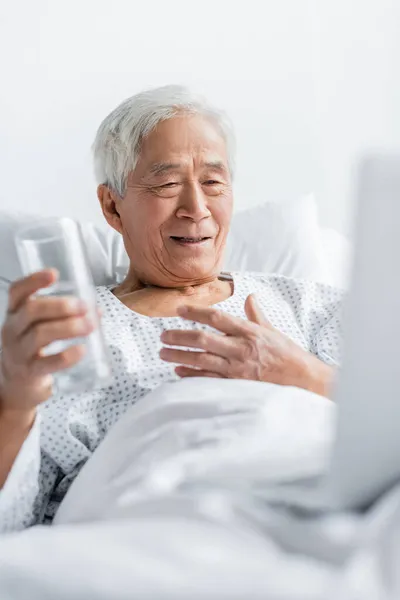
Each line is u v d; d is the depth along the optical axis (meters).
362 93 2.77
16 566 0.80
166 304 1.76
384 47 2.77
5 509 1.28
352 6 2.72
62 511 1.24
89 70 2.48
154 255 1.76
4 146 2.43
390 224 0.76
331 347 1.76
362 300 0.78
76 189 2.48
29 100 2.44
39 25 2.43
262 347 1.45
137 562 0.77
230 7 2.60
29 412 1.28
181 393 1.27
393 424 0.81
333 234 2.46
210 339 1.41
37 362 1.11
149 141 1.74
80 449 1.47
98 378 1.13
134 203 1.76
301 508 0.89
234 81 2.63
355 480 0.84
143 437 1.19
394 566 0.72
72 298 1.09
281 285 1.88
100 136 1.83
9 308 1.14
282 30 2.66
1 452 1.31
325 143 2.75
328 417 1.18
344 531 0.79
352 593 0.69
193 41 2.58
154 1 2.52
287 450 1.05
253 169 2.69
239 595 0.70
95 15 2.47
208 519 0.84
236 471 1.02
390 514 0.77
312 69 2.70
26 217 2.03
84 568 0.78
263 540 0.81
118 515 0.96
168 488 1.03
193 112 1.76
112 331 1.64
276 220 2.28
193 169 1.74
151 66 2.54
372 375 0.79
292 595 0.69
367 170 0.76
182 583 0.73
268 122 2.68
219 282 1.85
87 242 2.06
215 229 1.76
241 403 1.21
